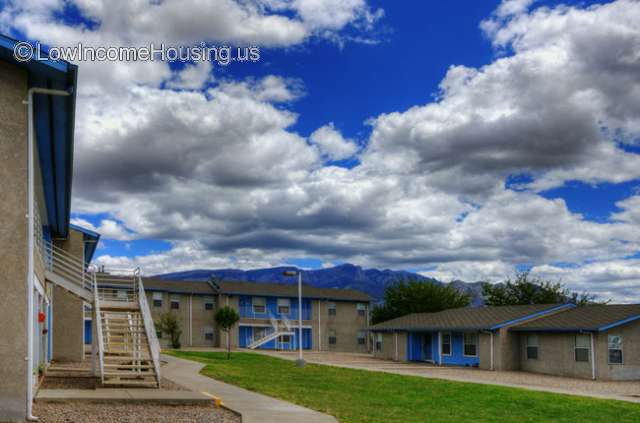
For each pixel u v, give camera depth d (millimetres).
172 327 56500
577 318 34281
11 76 12023
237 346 62719
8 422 11438
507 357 36719
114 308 21547
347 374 29469
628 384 29031
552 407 19328
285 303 65625
